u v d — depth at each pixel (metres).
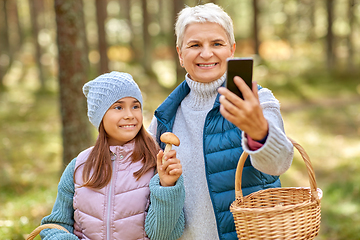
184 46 1.79
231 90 1.31
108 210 1.74
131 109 1.85
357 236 3.86
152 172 1.82
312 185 1.54
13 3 21.73
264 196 1.67
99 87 1.84
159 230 1.64
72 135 4.42
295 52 21.45
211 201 1.72
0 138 8.45
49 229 1.80
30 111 11.74
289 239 1.43
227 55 1.77
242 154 1.57
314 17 20.69
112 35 24.39
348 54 16.94
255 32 19.83
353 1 17.08
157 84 16.61
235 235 1.70
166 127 1.95
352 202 4.79
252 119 1.27
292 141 1.58
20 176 5.75
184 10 1.84
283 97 14.10
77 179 1.84
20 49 21.95
